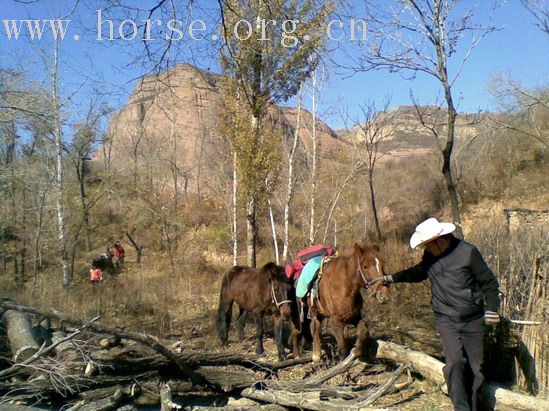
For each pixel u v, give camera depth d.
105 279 22.06
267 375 7.98
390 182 34.88
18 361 7.29
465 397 5.87
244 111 15.23
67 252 22.28
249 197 15.50
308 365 8.55
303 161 28.95
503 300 7.43
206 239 29.25
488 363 7.25
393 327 10.44
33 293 14.47
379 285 6.96
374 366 8.10
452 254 5.93
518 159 30.38
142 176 34.16
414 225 28.14
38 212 21.94
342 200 26.69
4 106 11.54
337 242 22.97
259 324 9.57
